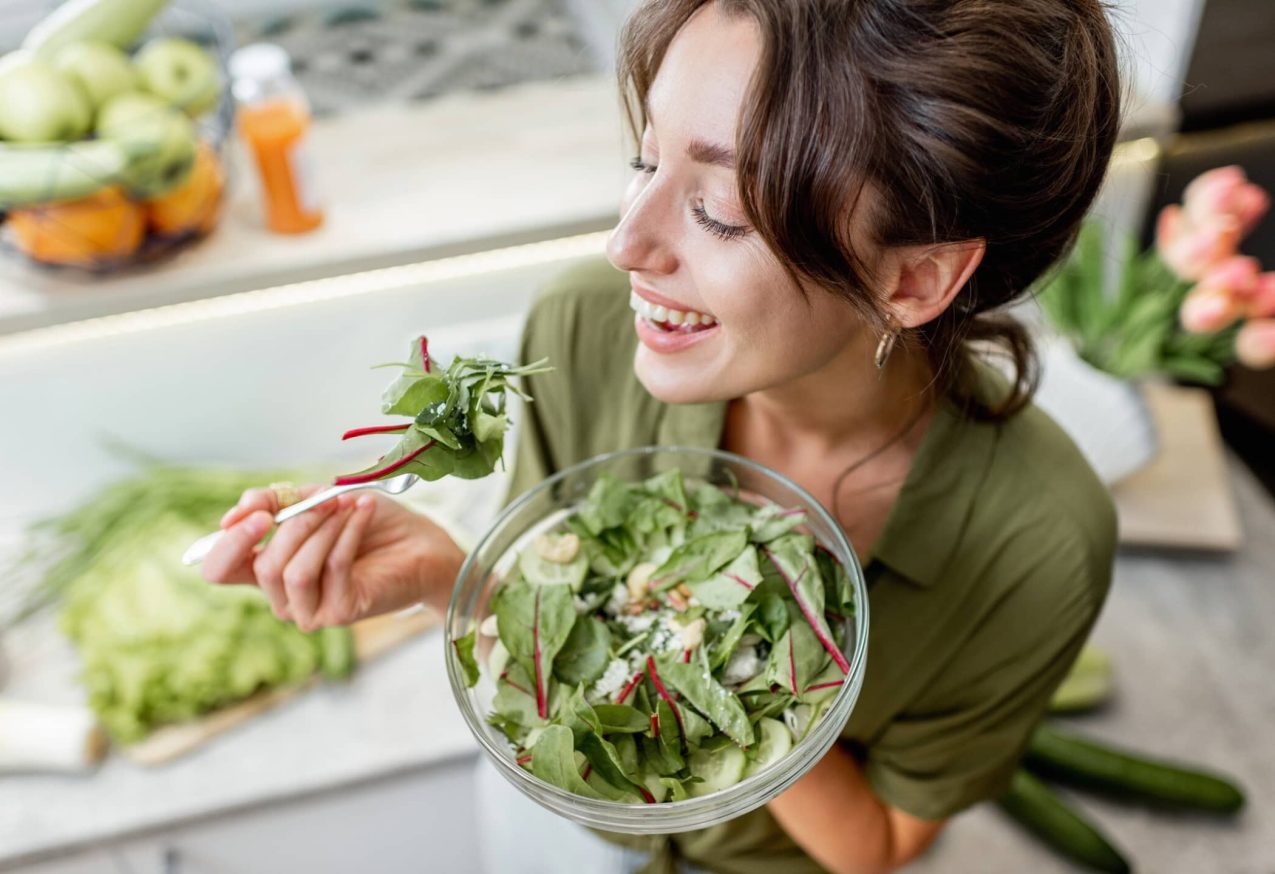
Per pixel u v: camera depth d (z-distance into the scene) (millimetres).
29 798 1172
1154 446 1323
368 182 1363
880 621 759
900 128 486
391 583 678
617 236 546
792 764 523
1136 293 1317
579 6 1563
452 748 1205
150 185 1117
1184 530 1368
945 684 791
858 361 668
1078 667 1294
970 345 708
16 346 1241
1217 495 1395
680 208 539
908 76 474
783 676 541
